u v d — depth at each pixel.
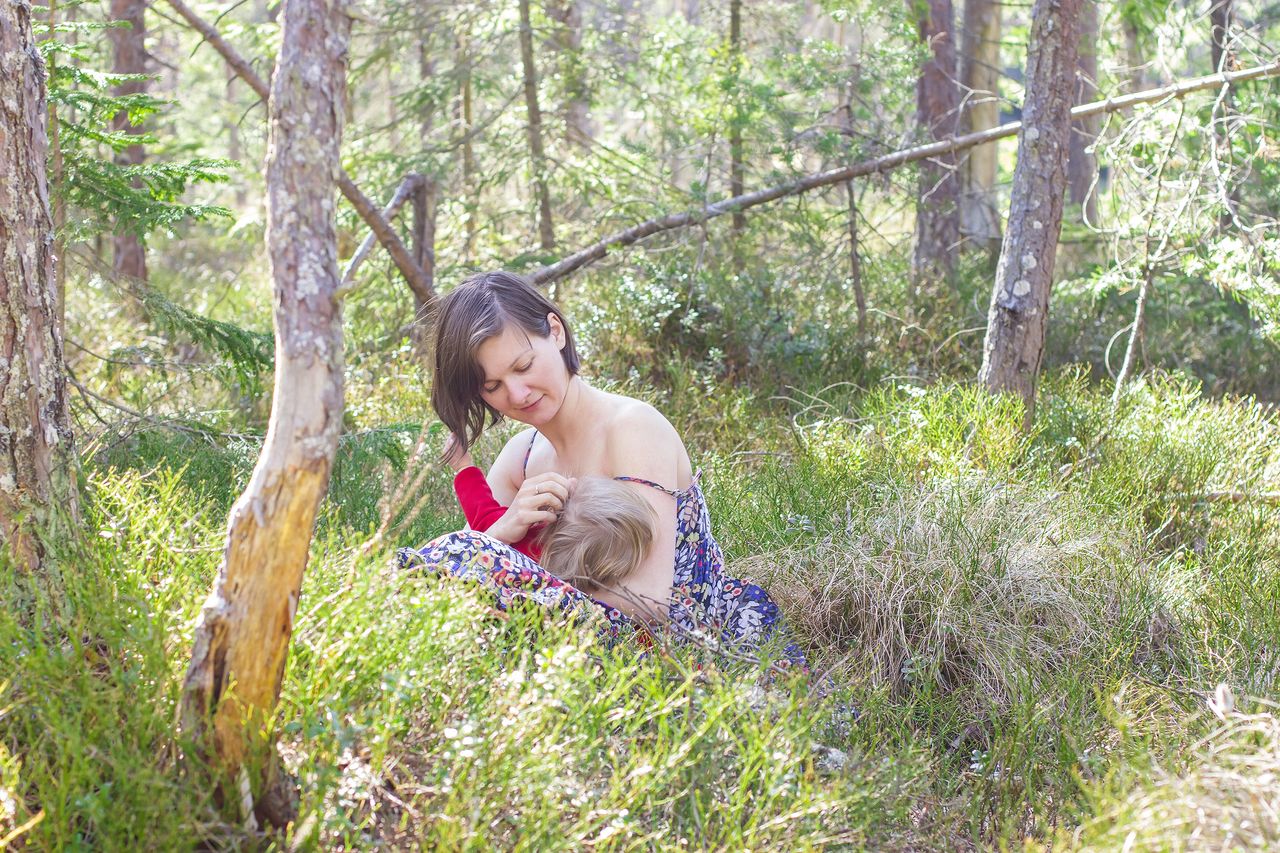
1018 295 5.18
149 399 5.88
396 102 8.67
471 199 8.59
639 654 2.36
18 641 1.97
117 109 4.27
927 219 8.84
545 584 2.54
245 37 8.87
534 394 2.71
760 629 2.91
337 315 1.74
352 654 1.99
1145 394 5.80
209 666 1.76
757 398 6.44
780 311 7.30
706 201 7.53
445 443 2.94
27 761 1.86
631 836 1.91
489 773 1.86
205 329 4.59
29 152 2.31
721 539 3.94
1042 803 2.41
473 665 2.19
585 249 7.54
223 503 3.74
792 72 7.86
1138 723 2.74
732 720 2.20
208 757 1.79
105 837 1.64
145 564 2.42
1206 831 1.76
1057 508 4.04
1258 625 3.34
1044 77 5.09
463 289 2.72
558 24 8.78
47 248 2.36
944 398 5.17
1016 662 3.05
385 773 1.99
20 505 2.28
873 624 3.29
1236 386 7.09
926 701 2.93
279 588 1.75
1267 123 6.20
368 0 8.43
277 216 1.71
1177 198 6.20
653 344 7.11
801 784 2.03
